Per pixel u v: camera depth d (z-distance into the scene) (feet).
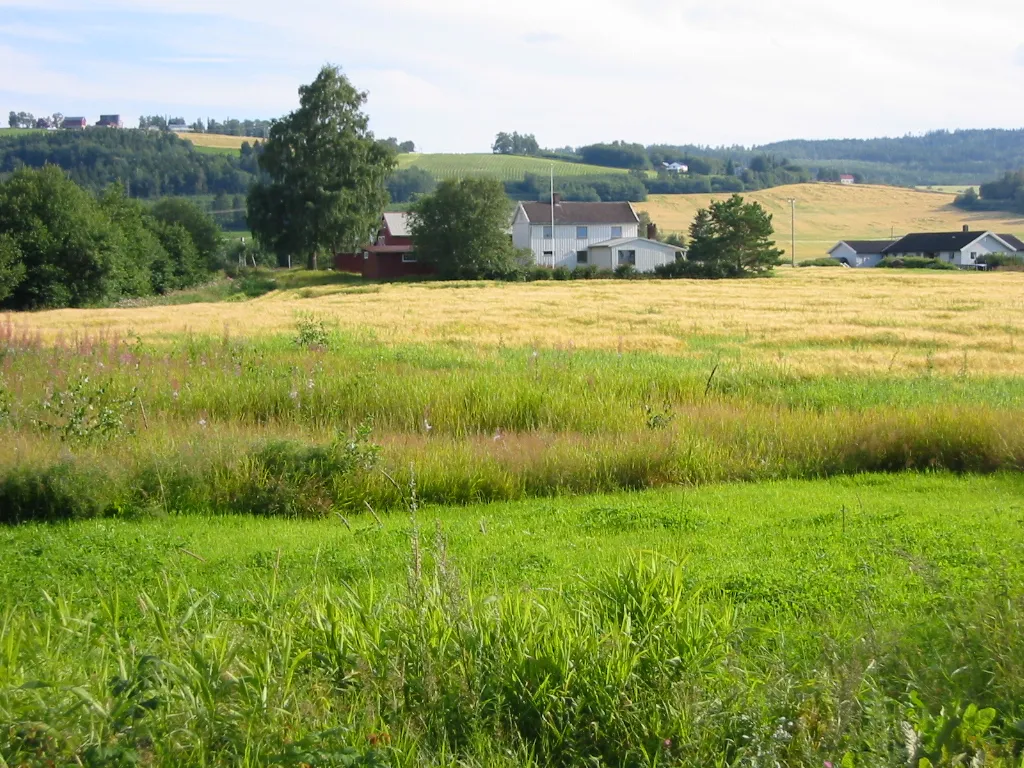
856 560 27.94
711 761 15.92
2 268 201.26
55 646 18.99
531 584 25.29
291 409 55.06
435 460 42.01
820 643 19.15
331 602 20.26
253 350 75.56
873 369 75.72
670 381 63.87
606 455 43.75
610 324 123.75
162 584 25.76
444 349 84.74
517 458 43.29
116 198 259.19
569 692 17.11
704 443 46.19
